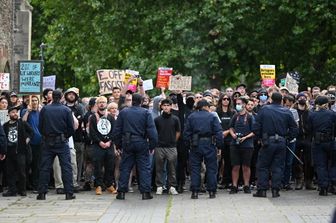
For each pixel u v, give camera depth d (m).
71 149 17.73
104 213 14.28
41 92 18.80
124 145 16.36
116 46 35.19
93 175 18.53
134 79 20.69
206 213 14.22
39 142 17.81
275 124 16.64
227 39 32.28
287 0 31.39
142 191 16.44
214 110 18.38
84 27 36.94
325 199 16.47
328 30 33.09
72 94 18.55
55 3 38.12
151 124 16.31
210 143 16.64
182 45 32.00
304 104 18.61
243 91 19.83
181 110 18.59
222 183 18.84
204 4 32.22
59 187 17.55
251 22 32.62
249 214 14.04
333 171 17.47
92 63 35.78
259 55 33.72
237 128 17.73
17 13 32.00
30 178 18.05
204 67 32.62
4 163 17.48
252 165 18.70
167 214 14.15
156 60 32.19
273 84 21.81
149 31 33.94
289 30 33.22
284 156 16.83
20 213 14.26
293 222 13.05
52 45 37.91
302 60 33.44
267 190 18.23
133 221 13.30
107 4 35.06
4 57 28.80
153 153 17.62
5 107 17.66
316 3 31.27
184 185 19.11
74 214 14.15
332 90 20.16
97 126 17.44
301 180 18.58
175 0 33.50
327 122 17.09
